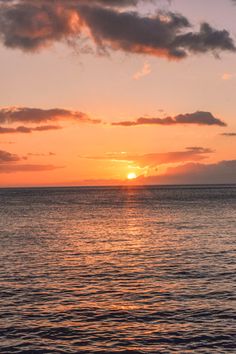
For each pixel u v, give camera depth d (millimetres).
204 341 18781
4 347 18312
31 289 27203
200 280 29297
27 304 24016
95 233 56219
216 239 48406
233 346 18250
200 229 58625
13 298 25188
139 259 37156
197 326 20500
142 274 31297
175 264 34750
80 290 26953
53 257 38375
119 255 39281
